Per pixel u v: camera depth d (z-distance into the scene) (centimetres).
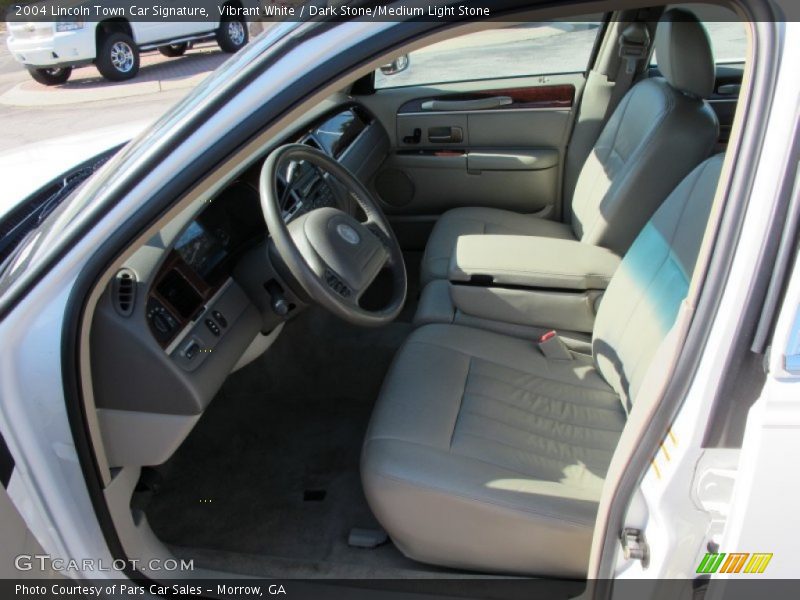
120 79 820
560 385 170
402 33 95
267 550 163
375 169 278
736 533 89
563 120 277
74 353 108
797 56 76
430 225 304
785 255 76
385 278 198
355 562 155
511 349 182
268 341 187
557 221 295
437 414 149
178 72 827
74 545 119
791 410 81
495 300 190
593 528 123
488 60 281
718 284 84
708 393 86
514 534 127
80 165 187
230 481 189
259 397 221
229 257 158
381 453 136
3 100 801
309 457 196
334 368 229
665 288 145
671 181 193
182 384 129
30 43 789
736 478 87
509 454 139
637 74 252
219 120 102
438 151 296
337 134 256
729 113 250
